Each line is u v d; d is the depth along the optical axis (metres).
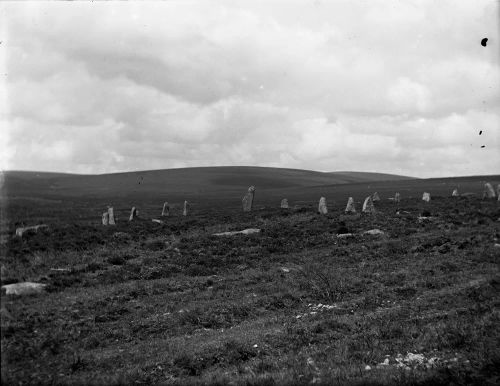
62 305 19.42
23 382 10.58
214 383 10.65
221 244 36.16
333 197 110.31
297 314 18.16
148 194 153.50
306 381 10.02
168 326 17.08
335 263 28.36
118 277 25.72
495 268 23.42
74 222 53.66
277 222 47.31
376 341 13.00
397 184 164.62
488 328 12.73
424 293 19.66
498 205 51.59
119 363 12.99
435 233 36.47
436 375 9.53
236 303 19.94
